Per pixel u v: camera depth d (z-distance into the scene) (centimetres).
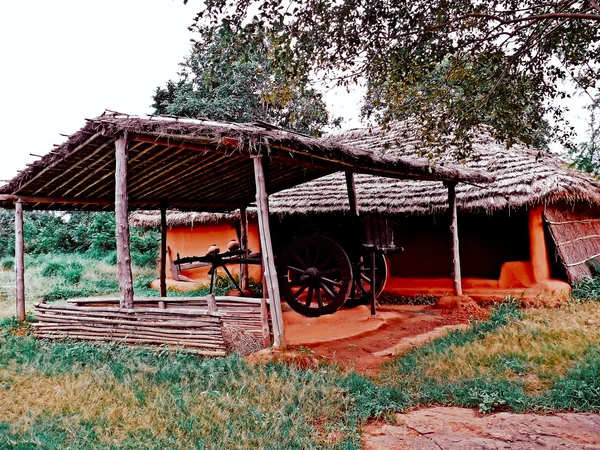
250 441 332
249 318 632
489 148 1092
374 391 433
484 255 1062
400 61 502
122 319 587
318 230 926
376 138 1289
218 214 1327
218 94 2109
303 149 581
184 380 459
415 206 1004
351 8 477
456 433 348
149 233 2164
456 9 504
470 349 554
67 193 870
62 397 414
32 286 1420
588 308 778
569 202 963
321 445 329
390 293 1055
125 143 562
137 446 324
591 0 402
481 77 529
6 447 319
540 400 398
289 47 446
